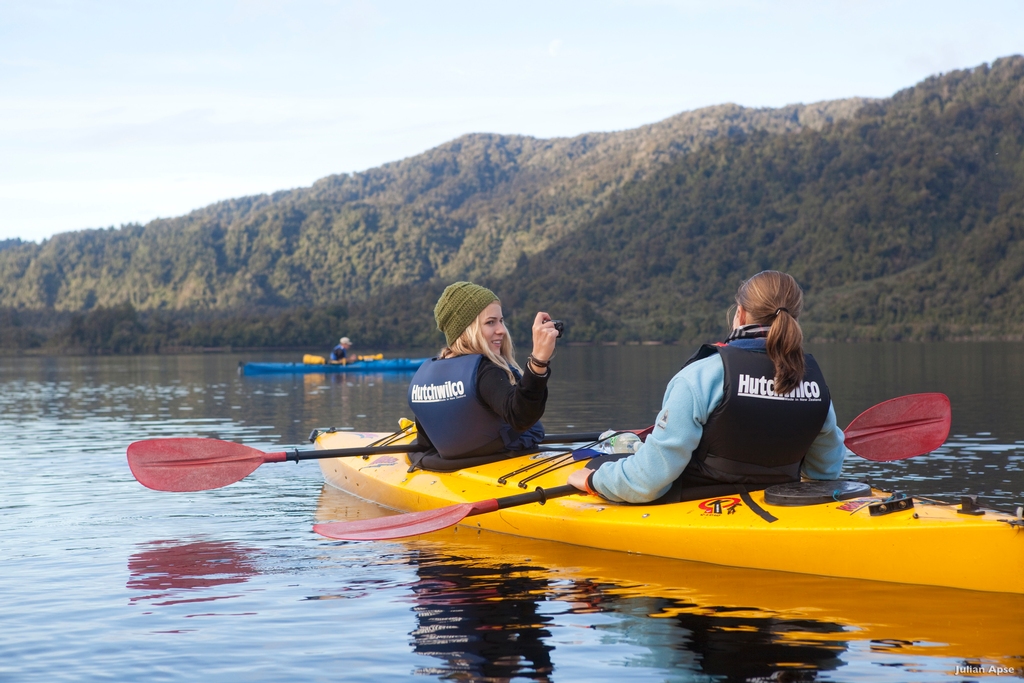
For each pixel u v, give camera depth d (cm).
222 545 531
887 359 4072
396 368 3644
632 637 351
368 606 402
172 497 701
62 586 444
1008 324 10212
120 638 364
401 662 332
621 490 462
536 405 462
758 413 420
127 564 488
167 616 392
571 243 17238
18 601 418
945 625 349
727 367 420
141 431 1258
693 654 331
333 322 11000
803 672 311
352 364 3600
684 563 449
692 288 13912
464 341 565
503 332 566
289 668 329
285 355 7888
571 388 2181
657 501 467
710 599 391
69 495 715
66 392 2366
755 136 17975
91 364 5469
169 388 2495
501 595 412
